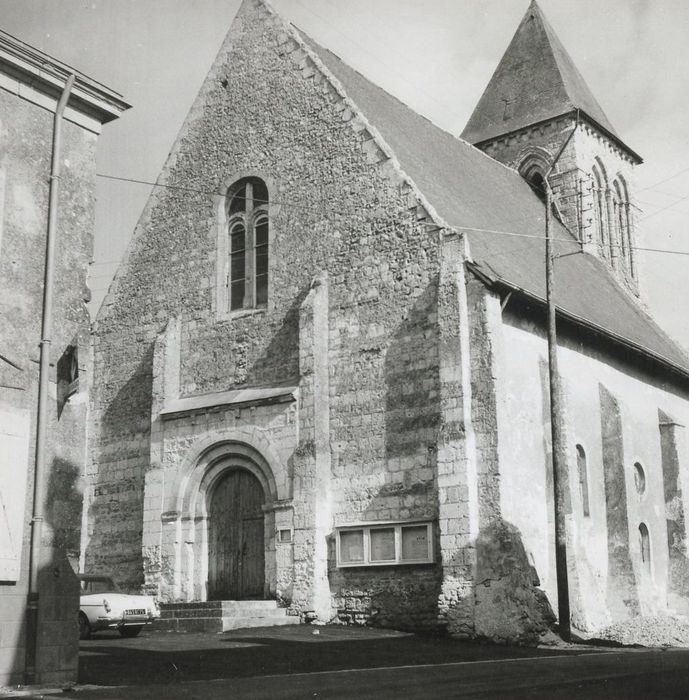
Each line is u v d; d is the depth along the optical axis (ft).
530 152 131.85
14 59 48.49
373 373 79.87
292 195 88.12
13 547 44.55
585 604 79.61
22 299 47.88
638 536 90.33
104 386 97.04
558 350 86.99
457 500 72.64
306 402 80.94
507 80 139.95
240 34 95.45
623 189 140.87
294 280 86.28
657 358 101.60
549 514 79.10
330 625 76.43
